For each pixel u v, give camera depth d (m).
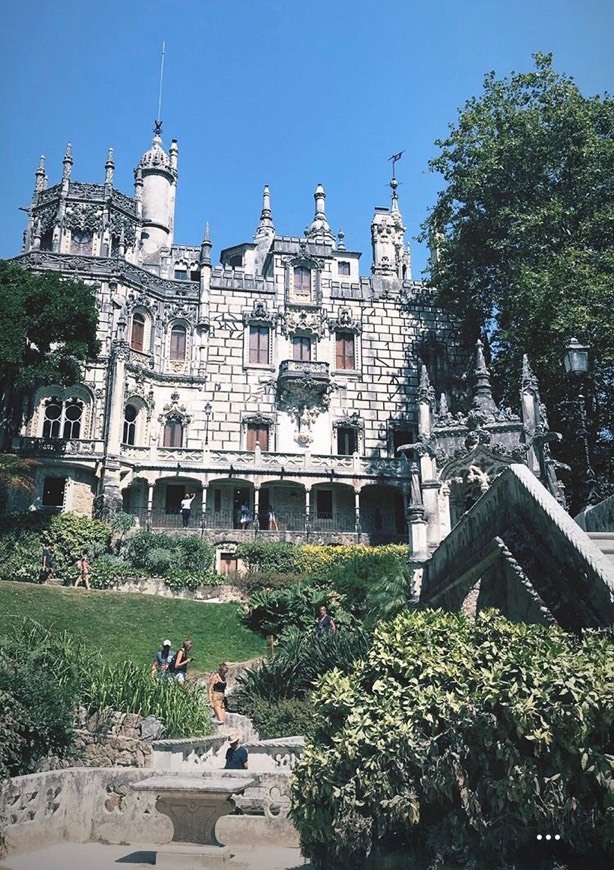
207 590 39.44
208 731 17.59
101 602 32.94
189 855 9.80
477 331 51.03
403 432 57.78
